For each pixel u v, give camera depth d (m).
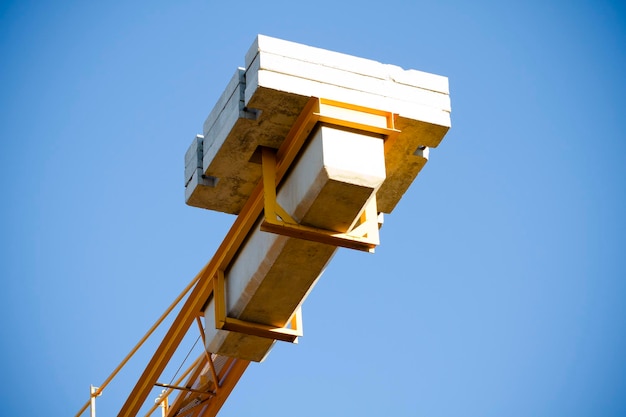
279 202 21.52
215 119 21.77
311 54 20.56
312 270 22.23
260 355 24.33
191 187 22.56
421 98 21.14
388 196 22.77
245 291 22.88
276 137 21.03
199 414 27.05
